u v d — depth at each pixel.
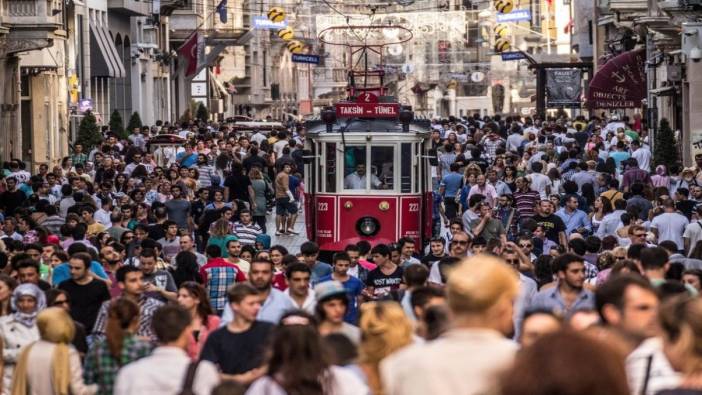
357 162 57.81
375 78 78.75
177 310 22.09
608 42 134.38
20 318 29.59
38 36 87.38
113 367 25.23
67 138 109.19
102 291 34.06
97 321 30.47
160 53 156.12
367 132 57.59
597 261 38.62
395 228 57.72
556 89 144.50
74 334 27.03
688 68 88.31
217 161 86.88
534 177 68.19
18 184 74.12
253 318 25.00
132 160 89.38
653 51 106.31
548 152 85.62
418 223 58.12
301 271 30.95
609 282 20.22
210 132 116.06
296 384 18.88
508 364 12.91
